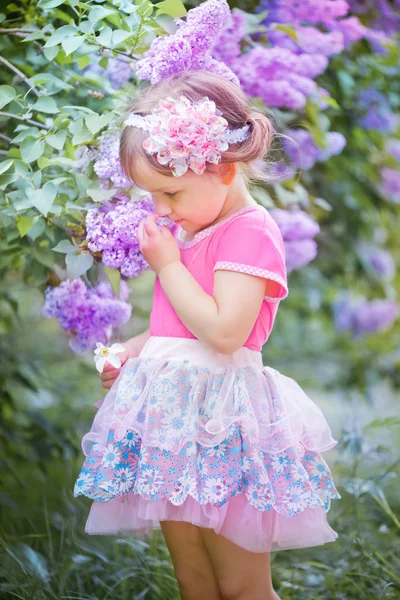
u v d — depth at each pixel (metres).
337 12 3.02
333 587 2.57
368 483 3.01
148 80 2.18
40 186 2.23
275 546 1.92
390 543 2.92
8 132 2.61
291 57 2.78
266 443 1.86
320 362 6.15
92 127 2.09
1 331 4.47
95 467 1.91
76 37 2.10
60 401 4.61
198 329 1.85
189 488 1.77
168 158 1.80
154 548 2.66
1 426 3.65
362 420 5.12
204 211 1.88
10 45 2.62
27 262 2.87
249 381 1.91
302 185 3.60
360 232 4.11
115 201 2.18
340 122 3.62
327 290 4.99
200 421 1.84
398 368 5.10
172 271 1.90
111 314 2.59
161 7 2.16
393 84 3.73
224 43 2.70
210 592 2.02
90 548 2.83
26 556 2.57
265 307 2.00
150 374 1.90
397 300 5.27
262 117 1.95
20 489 3.59
